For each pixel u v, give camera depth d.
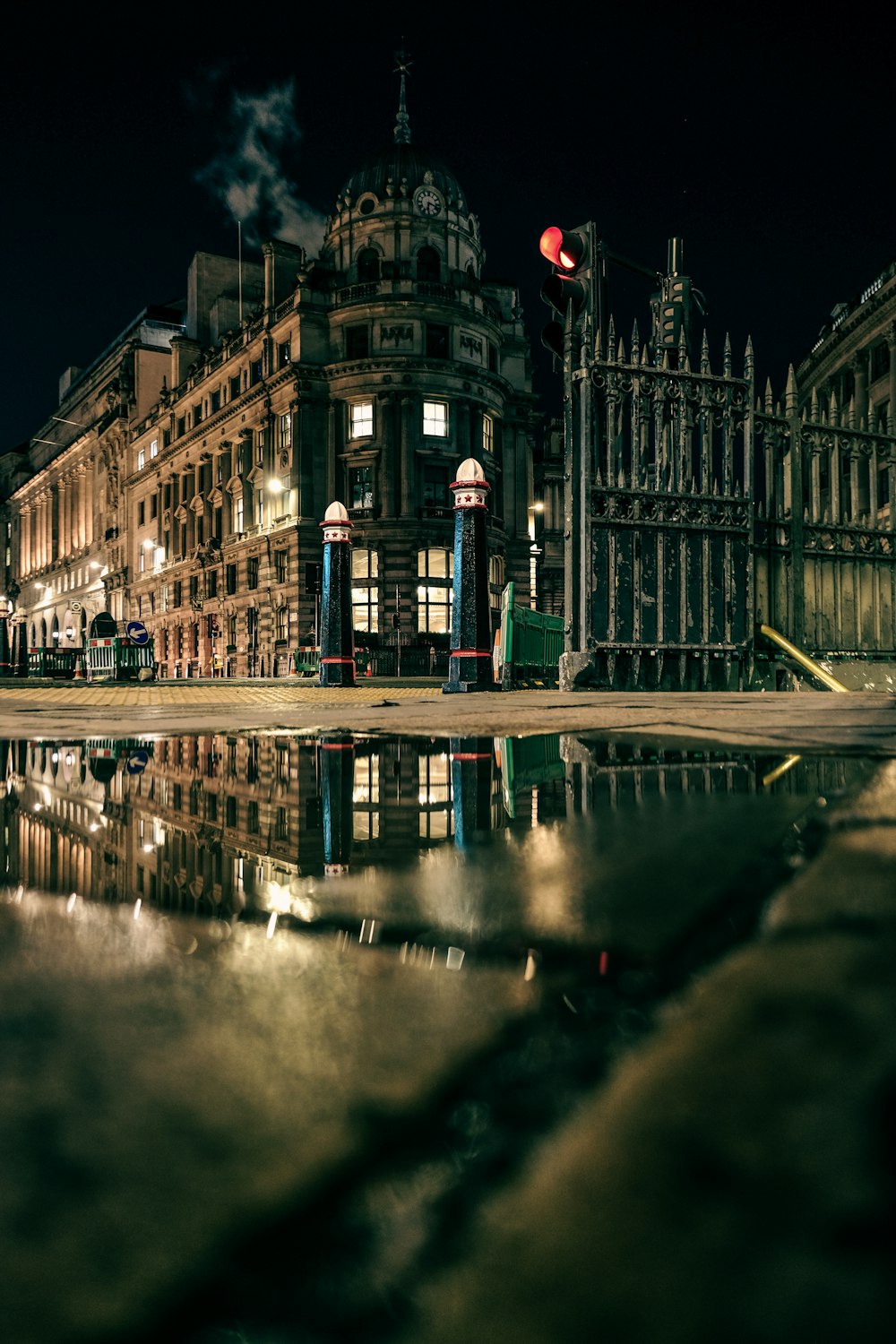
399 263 36.78
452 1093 0.34
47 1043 0.40
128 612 58.94
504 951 0.53
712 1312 0.22
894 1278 0.23
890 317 23.06
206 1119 0.32
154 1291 0.23
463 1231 0.26
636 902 0.64
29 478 88.19
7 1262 0.24
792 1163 0.29
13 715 4.56
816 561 8.34
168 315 62.38
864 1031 0.39
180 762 2.11
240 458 42.22
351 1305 0.23
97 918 0.65
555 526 47.47
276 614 38.69
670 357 7.62
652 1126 0.31
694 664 7.54
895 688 8.41
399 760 2.03
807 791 1.30
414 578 35.47
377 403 35.84
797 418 8.20
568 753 2.04
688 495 7.44
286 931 0.60
